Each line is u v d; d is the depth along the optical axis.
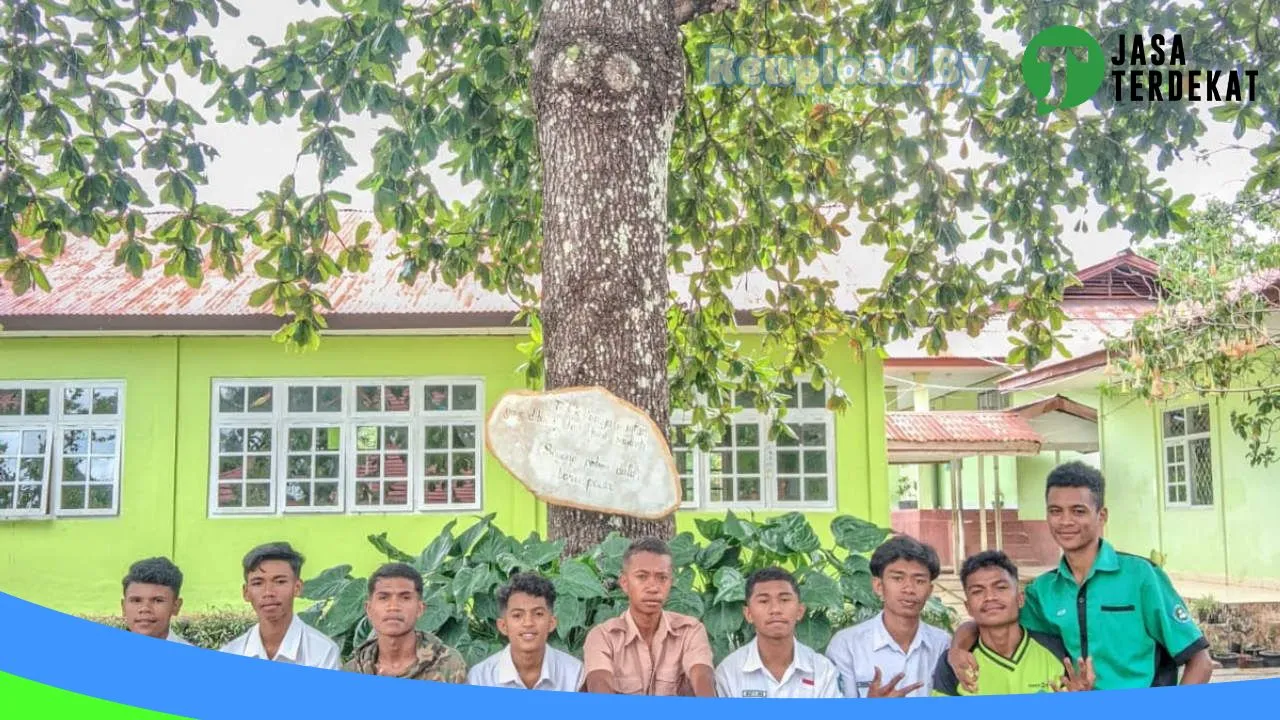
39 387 9.90
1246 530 10.67
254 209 5.77
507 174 6.06
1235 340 7.30
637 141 4.06
